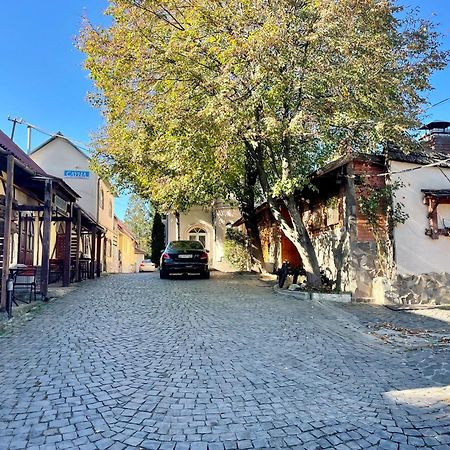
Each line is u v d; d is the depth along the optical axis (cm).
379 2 949
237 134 1018
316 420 366
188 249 1662
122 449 311
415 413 386
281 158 1210
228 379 468
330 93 982
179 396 414
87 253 2320
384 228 1098
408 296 1060
